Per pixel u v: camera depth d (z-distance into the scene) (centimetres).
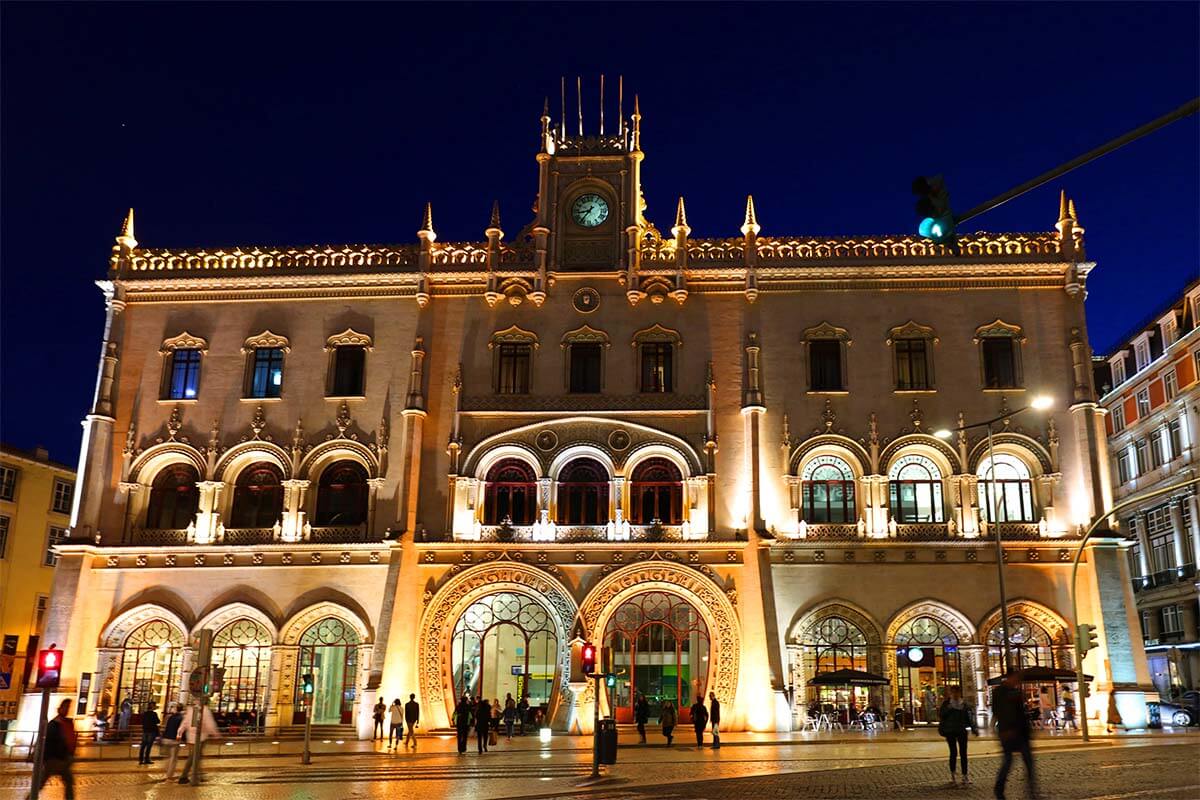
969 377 4819
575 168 5188
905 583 4591
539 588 4678
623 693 4603
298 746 3972
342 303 5091
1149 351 6600
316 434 4909
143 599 4750
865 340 4903
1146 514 6588
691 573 4631
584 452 4844
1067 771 2472
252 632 4741
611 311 5009
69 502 7131
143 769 3083
